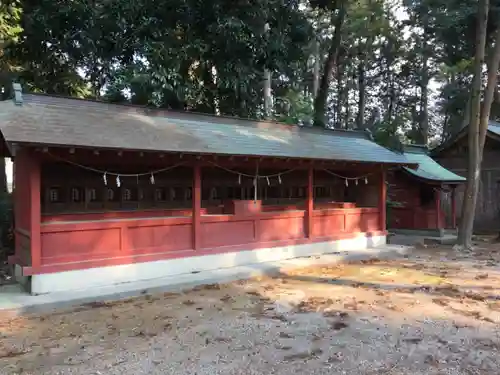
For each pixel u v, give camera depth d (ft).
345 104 126.31
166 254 27.20
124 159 24.91
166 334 17.81
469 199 42.98
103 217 26.08
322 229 37.40
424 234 52.03
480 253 40.06
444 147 64.49
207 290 25.39
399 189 54.54
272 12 46.57
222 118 34.35
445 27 67.56
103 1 43.39
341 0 54.75
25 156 23.97
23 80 43.27
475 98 42.34
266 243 32.86
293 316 20.42
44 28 40.60
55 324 19.03
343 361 15.24
